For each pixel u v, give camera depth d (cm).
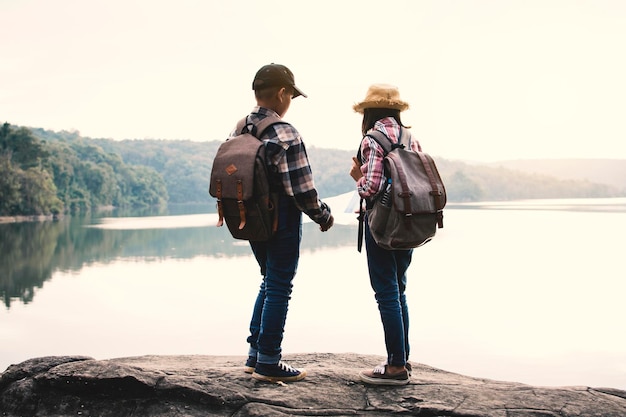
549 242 7075
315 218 323
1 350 2248
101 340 2422
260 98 332
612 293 3578
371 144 317
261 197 313
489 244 6888
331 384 329
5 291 3903
